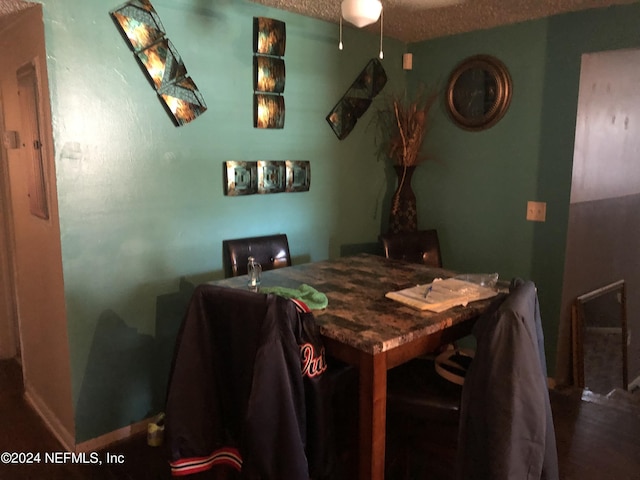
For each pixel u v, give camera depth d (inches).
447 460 87.2
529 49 115.5
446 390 70.1
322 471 63.6
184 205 98.2
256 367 55.5
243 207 107.8
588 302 123.6
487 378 55.7
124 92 87.6
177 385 62.3
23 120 92.1
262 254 106.8
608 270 133.9
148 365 96.5
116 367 92.2
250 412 55.1
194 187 99.2
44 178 86.0
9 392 112.3
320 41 117.0
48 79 78.9
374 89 130.8
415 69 138.2
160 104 92.4
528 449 55.1
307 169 117.6
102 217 87.3
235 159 104.7
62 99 80.5
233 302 59.9
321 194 123.4
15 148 98.0
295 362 56.8
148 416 97.7
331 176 125.2
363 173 133.6
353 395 81.2
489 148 125.2
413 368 77.0
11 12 82.4
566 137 111.8
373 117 133.5
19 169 98.0
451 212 135.6
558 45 110.9
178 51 93.3
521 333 55.0
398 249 118.4
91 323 88.0
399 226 133.5
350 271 93.4
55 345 91.6
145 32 87.8
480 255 130.6
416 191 143.1
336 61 121.3
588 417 101.5
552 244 116.6
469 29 123.3
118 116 87.3
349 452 82.0
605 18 104.1
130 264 91.9
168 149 94.5
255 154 108.1
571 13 108.4
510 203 123.0
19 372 122.4
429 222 141.2
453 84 129.7
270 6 105.3
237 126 104.1
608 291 130.6
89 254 86.4
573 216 115.0
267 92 107.1
